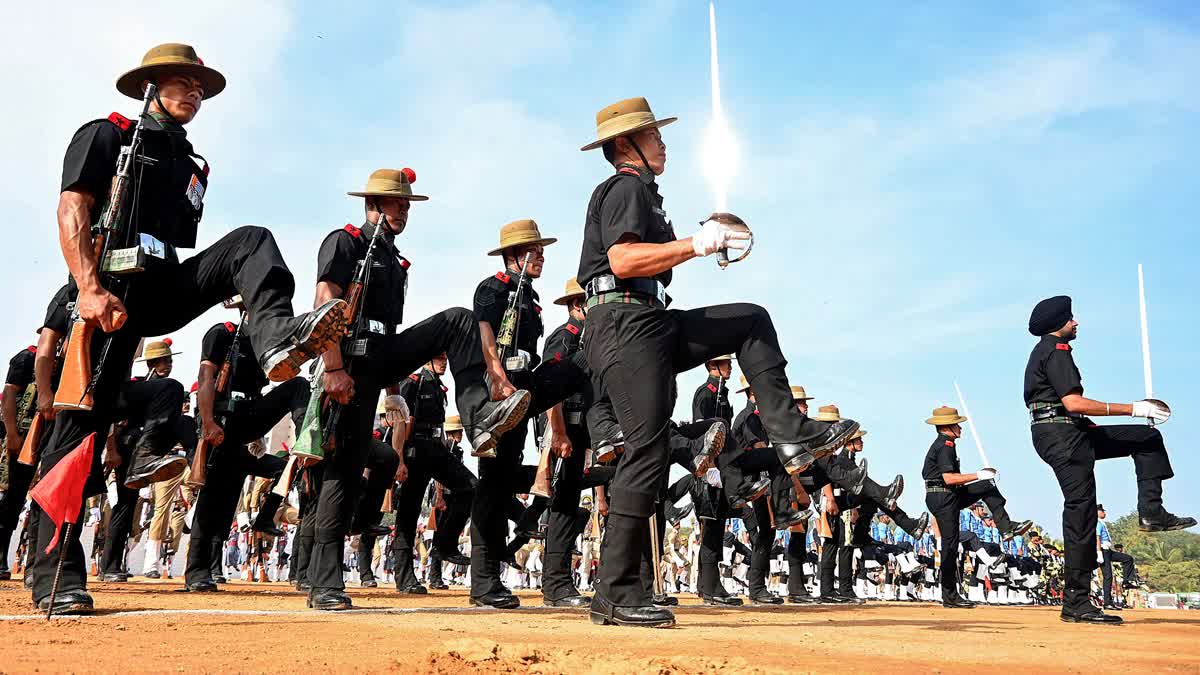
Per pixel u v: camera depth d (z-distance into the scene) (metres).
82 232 4.41
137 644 3.06
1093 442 7.47
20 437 8.43
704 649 3.12
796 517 10.63
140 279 4.63
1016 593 20.20
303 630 3.75
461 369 6.11
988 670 2.66
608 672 2.40
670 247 4.19
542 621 4.67
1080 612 7.10
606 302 4.53
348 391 5.49
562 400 7.09
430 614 5.33
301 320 4.35
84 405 4.38
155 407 8.04
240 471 8.69
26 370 8.45
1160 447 7.32
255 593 8.43
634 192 4.46
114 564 9.74
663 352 4.48
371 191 6.16
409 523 9.68
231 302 8.48
